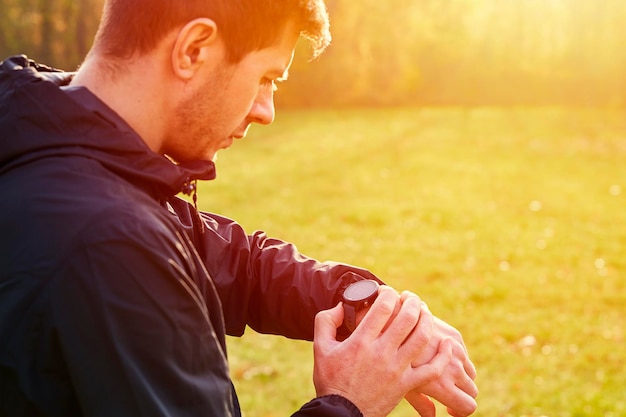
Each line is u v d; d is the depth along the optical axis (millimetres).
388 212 12188
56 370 1004
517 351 6562
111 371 983
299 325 1560
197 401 1042
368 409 1227
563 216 12000
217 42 1136
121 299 990
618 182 14727
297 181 14945
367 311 1394
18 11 30922
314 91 32875
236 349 6324
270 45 1185
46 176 1051
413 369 1289
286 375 5801
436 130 23672
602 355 6445
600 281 8672
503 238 10641
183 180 1147
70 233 997
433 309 7664
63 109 1083
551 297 8086
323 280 1546
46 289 984
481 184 14648
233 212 11984
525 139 21125
